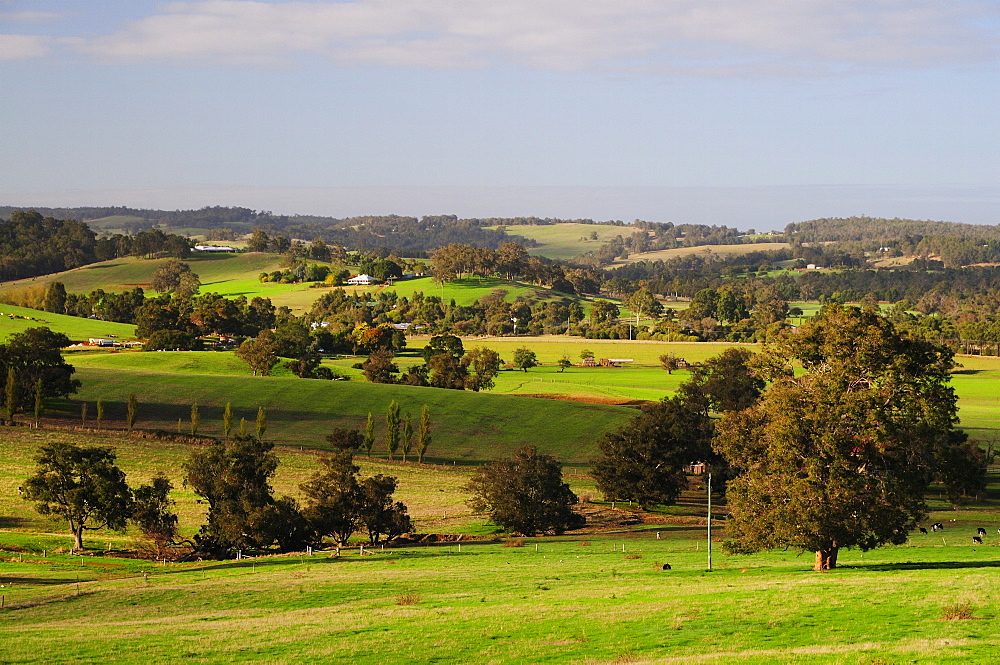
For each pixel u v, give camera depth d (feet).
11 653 129.39
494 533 282.15
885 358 183.73
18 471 324.80
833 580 154.10
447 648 120.78
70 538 264.11
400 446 419.13
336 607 159.63
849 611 126.52
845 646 107.65
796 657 104.01
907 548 221.66
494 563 213.87
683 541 258.57
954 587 136.98
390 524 267.59
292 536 258.37
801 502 176.45
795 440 181.68
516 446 426.10
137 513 260.01
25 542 256.11
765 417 194.39
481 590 169.48
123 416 436.76
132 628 148.46
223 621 151.74
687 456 340.80
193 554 253.85
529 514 277.03
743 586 153.79
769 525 181.78
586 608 141.49
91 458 264.72
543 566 205.05
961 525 281.13
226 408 407.85
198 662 121.08
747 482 195.21
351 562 225.97
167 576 213.05
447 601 158.61
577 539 269.23
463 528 287.89
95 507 258.78
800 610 129.39
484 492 287.48
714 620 127.34
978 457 335.26
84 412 413.80
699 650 112.57
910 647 104.06
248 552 259.80
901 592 136.05
